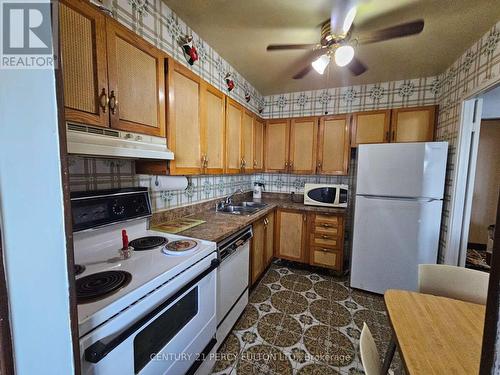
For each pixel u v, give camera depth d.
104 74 0.95
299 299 2.11
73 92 0.84
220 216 1.99
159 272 0.96
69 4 0.81
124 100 1.05
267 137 3.02
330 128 2.71
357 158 2.22
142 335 0.87
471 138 1.85
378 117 2.50
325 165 2.76
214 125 1.82
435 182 1.95
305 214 2.68
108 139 0.96
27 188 0.33
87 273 0.94
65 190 0.37
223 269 1.51
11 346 0.33
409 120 2.39
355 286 2.28
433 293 1.16
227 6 1.44
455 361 0.68
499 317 0.27
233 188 2.85
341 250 2.53
